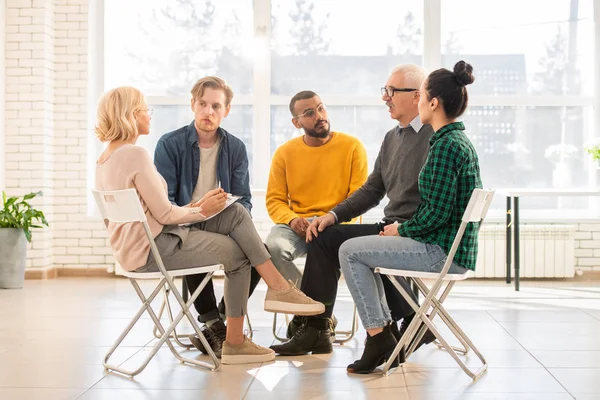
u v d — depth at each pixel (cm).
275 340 440
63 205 787
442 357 392
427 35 796
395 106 391
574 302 600
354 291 350
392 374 354
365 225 392
